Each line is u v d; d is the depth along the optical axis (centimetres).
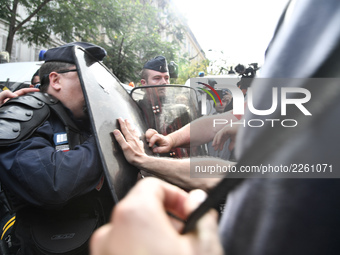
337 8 21
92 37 1076
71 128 130
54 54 142
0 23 1396
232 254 19
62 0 929
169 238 19
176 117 195
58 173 110
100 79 134
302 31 22
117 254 18
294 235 20
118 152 116
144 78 325
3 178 112
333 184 20
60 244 112
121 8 1125
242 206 20
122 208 20
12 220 139
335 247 20
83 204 123
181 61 1620
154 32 1312
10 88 500
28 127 118
